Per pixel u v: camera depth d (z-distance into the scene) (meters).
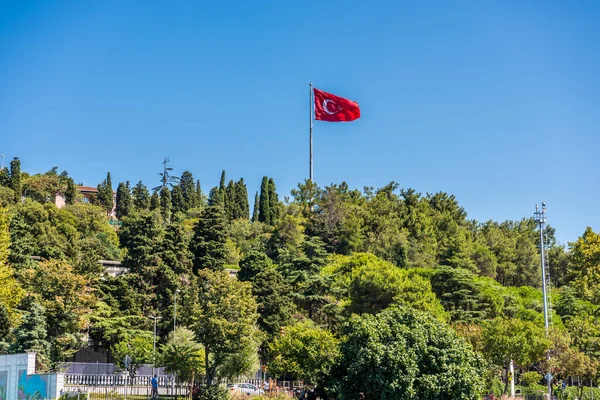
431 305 77.12
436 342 43.59
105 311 72.69
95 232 120.69
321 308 78.19
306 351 56.94
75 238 107.25
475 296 86.12
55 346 57.28
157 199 158.62
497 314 86.12
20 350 53.88
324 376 46.50
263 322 71.75
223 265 98.88
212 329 52.41
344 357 44.72
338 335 66.69
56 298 59.16
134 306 77.62
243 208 165.12
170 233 90.94
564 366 62.78
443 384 41.78
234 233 131.38
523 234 146.25
